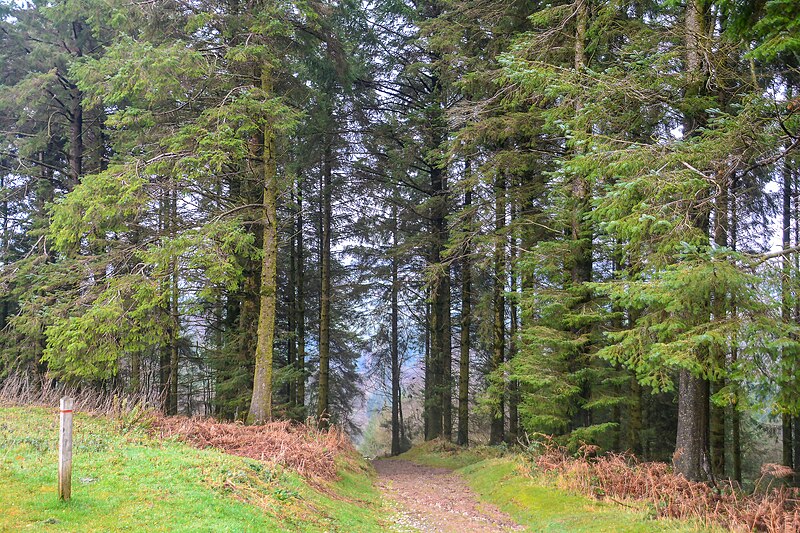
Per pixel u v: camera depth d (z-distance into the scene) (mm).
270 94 12266
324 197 21656
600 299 11086
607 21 9969
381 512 9234
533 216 12719
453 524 8609
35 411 10695
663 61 8445
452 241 14859
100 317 10516
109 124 11000
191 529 4992
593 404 10523
